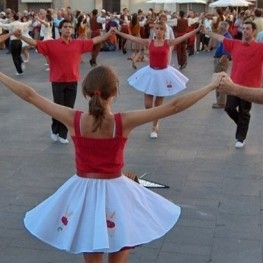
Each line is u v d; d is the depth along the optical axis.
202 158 8.32
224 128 10.24
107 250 3.57
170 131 9.99
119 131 3.73
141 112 3.74
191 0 28.34
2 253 5.21
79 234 3.67
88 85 3.73
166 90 9.36
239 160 8.23
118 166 3.80
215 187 7.03
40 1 35.88
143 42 9.56
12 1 36.72
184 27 21.78
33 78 16.62
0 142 9.24
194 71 18.28
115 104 12.47
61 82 9.02
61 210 3.77
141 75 9.52
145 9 35.78
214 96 13.45
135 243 3.63
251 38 8.59
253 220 6.00
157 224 3.78
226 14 24.88
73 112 3.81
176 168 7.81
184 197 6.66
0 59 21.98
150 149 8.80
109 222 3.64
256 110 11.95
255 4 32.41
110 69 3.79
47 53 8.93
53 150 8.76
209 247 5.34
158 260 5.06
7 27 17.30
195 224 5.85
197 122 10.72
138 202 3.78
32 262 5.05
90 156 3.76
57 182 7.23
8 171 7.67
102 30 24.31
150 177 7.41
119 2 35.91
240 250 5.29
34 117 11.23
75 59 9.04
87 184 3.75
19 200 6.55
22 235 5.58
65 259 5.11
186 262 5.04
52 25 20.17
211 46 25.44
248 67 8.56
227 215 6.12
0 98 13.41
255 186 7.09
